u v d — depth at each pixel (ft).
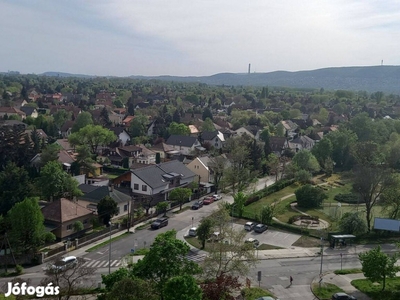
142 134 513.04
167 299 112.37
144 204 266.36
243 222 246.06
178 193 264.31
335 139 420.36
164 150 424.46
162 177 290.97
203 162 343.46
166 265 125.70
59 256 184.44
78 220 214.90
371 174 237.86
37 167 309.22
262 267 184.34
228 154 357.20
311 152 401.90
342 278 175.94
